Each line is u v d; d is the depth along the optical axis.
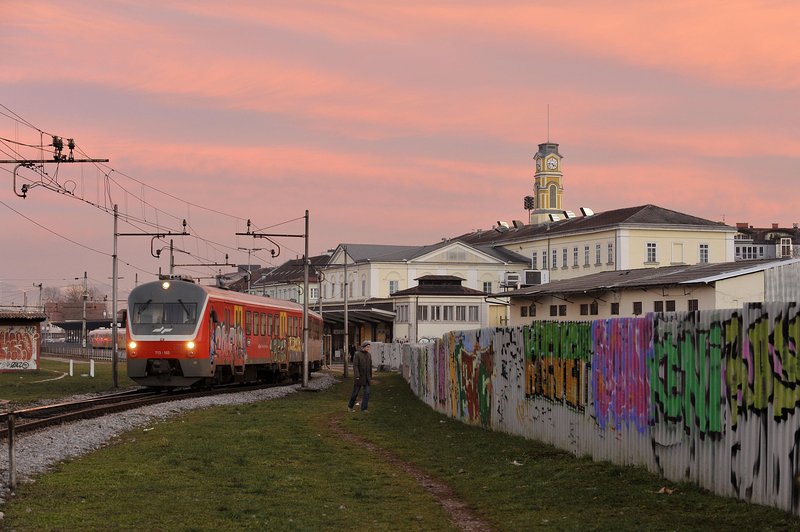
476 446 22.36
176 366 38.50
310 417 31.72
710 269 45.72
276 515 14.15
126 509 14.20
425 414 33.41
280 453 21.38
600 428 18.17
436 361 35.66
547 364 21.39
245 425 27.70
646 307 46.34
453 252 114.56
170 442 22.59
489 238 129.25
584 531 12.35
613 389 17.56
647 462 16.12
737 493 13.15
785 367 11.97
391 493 16.41
